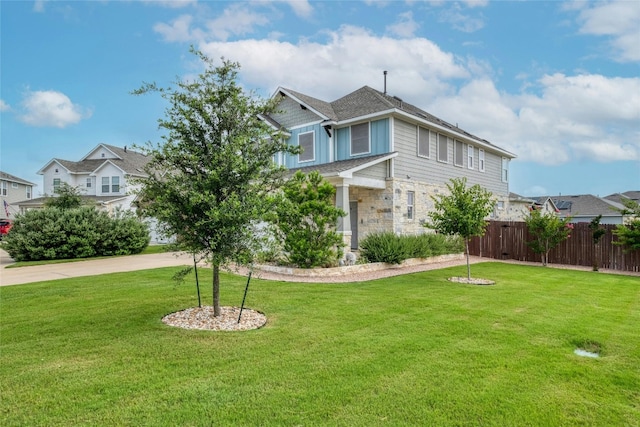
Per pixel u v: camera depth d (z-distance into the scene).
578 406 3.42
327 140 17.09
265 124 6.27
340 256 11.65
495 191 23.20
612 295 8.53
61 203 20.70
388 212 15.41
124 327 5.57
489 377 3.97
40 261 14.88
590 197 41.06
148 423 3.04
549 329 5.71
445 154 18.67
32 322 5.80
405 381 3.84
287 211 6.73
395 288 8.92
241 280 9.83
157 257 16.28
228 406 3.31
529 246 16.08
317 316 6.30
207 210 5.62
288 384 3.75
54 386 3.65
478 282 10.22
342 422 3.09
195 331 5.41
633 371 4.22
